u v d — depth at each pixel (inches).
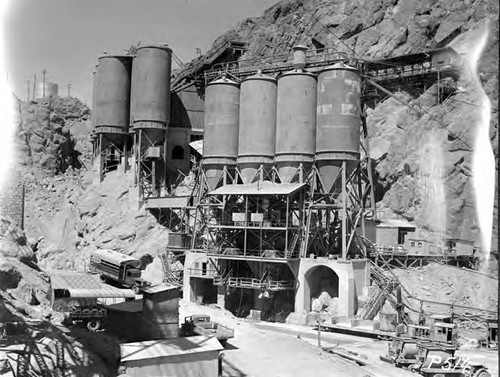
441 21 3927.2
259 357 2090.3
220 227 3272.6
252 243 3344.0
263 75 3511.3
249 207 3351.4
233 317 2743.6
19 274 1758.1
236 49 4377.5
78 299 1836.9
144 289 2059.5
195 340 1819.6
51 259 4065.0
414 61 3858.3
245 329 2456.9
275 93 3496.6
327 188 3334.2
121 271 2268.7
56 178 4739.2
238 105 3599.9
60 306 1829.5
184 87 4347.9
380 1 4232.3
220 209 3513.8
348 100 3316.9
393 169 3720.5
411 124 3759.8
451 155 3540.8
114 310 2037.4
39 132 4877.0
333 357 2194.9
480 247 3415.4
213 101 3602.4
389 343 2368.4
